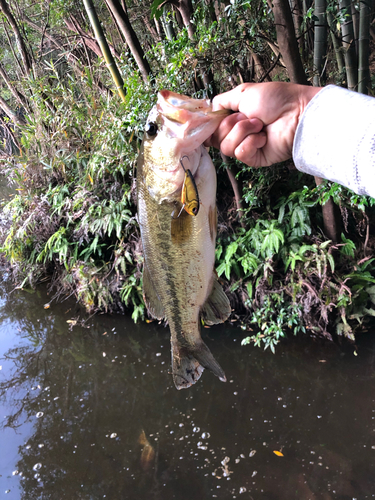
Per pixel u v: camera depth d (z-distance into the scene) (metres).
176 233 0.53
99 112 1.90
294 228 1.49
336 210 1.42
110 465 1.07
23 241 2.18
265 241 1.47
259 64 1.39
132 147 1.59
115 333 1.69
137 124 1.36
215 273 0.57
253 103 0.43
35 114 2.24
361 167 0.35
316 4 1.21
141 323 1.72
